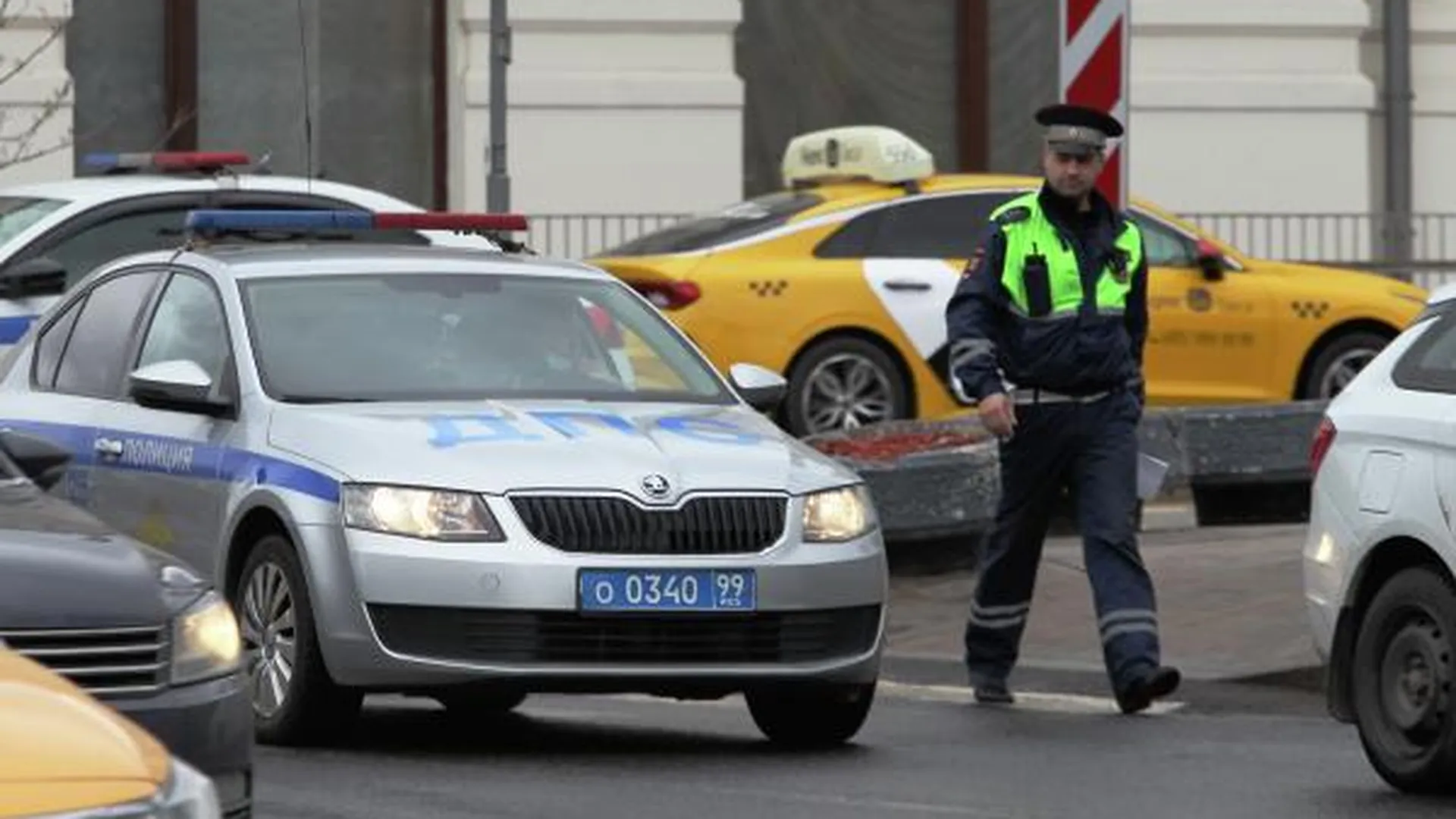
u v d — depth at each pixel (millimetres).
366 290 29266
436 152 62750
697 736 28641
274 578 26922
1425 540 24500
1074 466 30766
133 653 19469
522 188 62156
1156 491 31031
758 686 26406
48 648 19250
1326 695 30062
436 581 25750
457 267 29875
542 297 29703
